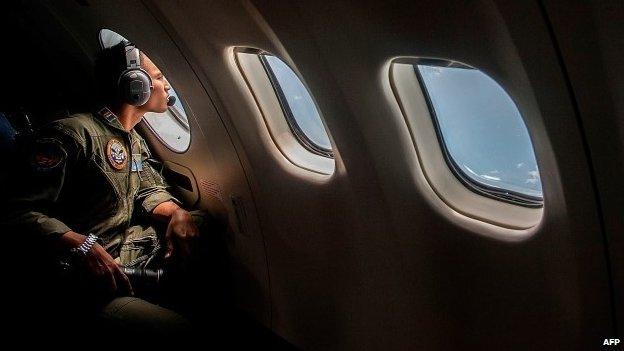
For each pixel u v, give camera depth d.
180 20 1.65
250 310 2.72
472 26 0.95
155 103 2.26
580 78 0.85
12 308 2.26
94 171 2.11
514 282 1.32
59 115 2.46
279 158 1.96
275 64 1.85
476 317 1.50
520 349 1.39
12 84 3.18
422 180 1.44
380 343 1.91
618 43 0.78
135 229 2.40
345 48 1.23
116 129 2.21
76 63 2.87
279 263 2.28
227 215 2.52
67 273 1.95
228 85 1.83
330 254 1.95
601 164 0.92
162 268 2.31
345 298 1.99
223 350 2.52
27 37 2.97
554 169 1.01
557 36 0.83
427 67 1.32
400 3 1.02
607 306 1.09
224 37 1.61
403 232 1.56
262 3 1.29
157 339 1.84
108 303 1.97
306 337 2.34
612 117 0.86
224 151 2.20
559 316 1.23
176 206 2.50
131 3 1.74
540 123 0.97
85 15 2.28
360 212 1.67
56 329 2.16
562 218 1.07
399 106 1.35
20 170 1.97
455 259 1.46
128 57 2.10
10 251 2.23
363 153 1.49
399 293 1.71
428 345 1.71
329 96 1.42
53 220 1.94
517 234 1.26
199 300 2.63
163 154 2.82
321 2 1.16
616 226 0.97
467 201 1.42
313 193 1.86
